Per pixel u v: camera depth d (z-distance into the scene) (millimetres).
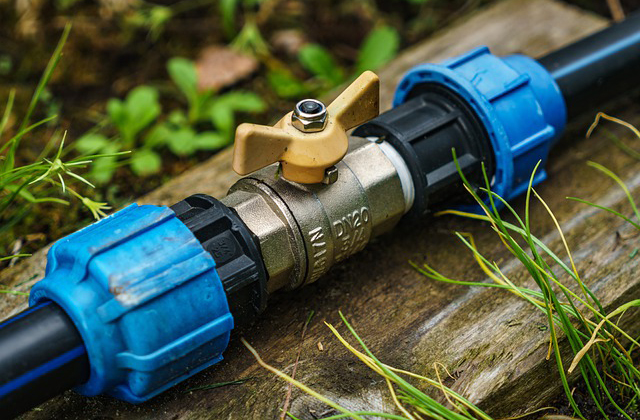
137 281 313
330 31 550
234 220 337
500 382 354
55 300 319
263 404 346
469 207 394
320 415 344
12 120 489
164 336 318
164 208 331
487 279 385
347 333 367
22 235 429
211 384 351
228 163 431
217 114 475
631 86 427
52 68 414
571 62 409
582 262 388
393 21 559
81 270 317
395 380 331
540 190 416
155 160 453
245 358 358
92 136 463
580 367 356
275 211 344
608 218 404
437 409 331
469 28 491
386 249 396
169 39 537
